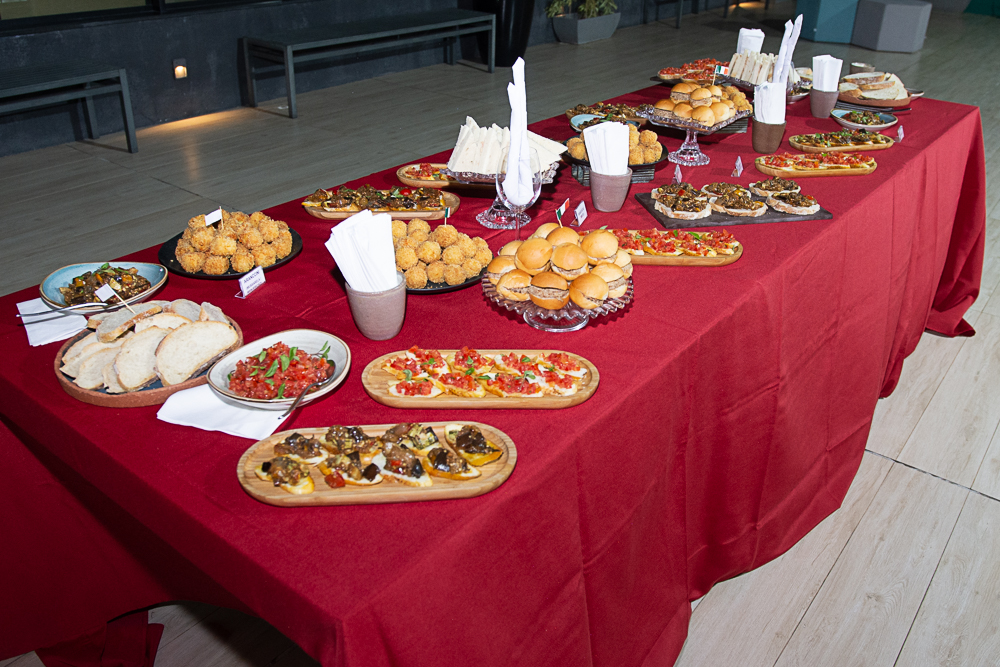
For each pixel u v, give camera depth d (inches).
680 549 55.8
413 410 41.4
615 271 50.0
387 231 44.9
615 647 50.1
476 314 51.4
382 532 33.4
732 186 70.4
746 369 56.7
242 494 35.6
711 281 56.1
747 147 87.0
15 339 49.0
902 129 90.4
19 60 164.9
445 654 34.3
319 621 30.0
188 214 140.9
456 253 53.9
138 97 187.9
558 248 49.9
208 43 197.3
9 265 122.0
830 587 68.2
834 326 69.4
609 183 65.8
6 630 56.4
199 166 165.5
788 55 95.0
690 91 91.2
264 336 48.1
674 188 69.3
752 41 108.6
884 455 84.7
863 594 67.6
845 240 67.4
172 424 40.4
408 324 49.9
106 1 181.0
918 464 83.4
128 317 47.1
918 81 258.8
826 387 70.6
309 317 51.1
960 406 93.0
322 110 208.4
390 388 42.1
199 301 52.9
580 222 64.1
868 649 62.4
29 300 53.2
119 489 39.1
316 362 42.1
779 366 60.6
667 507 52.9
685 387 49.7
